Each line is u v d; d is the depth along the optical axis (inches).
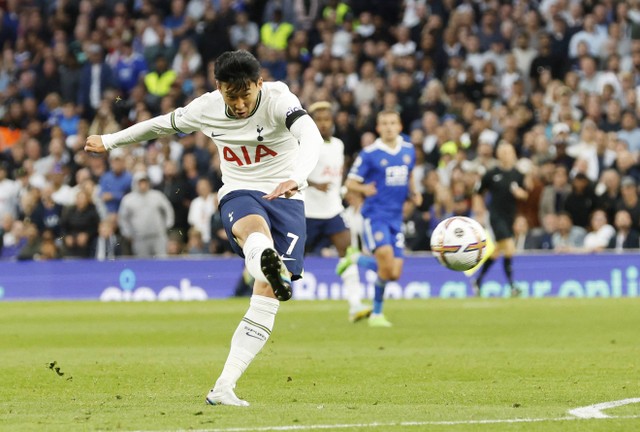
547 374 901.2
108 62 2785.4
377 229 1441.9
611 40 2527.1
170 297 2213.3
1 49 3004.4
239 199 732.7
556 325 1428.4
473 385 832.9
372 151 1448.1
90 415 657.0
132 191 2356.1
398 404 721.0
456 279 2164.1
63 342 1270.9
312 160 684.7
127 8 2960.1
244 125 724.7
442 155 2335.1
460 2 2721.5
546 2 2659.9
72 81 2783.0
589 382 841.5
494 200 2014.0
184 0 2908.5
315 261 2174.0
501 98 2529.5
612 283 2122.3
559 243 2169.0
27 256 2341.3
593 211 2169.0
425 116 2394.2
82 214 2299.5
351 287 1533.0
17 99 2827.3
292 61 2669.8
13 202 2472.9
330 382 863.7
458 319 1551.4
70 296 2251.5
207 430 575.8
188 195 2348.7
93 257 2310.5
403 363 997.2
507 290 2160.4
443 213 2198.6
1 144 2741.1
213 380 883.4
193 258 2220.7
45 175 2491.4
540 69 2522.1
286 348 1156.5
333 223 1537.9
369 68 2541.8
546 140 2298.2
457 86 2506.2
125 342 1266.0
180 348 1182.9
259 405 706.2
